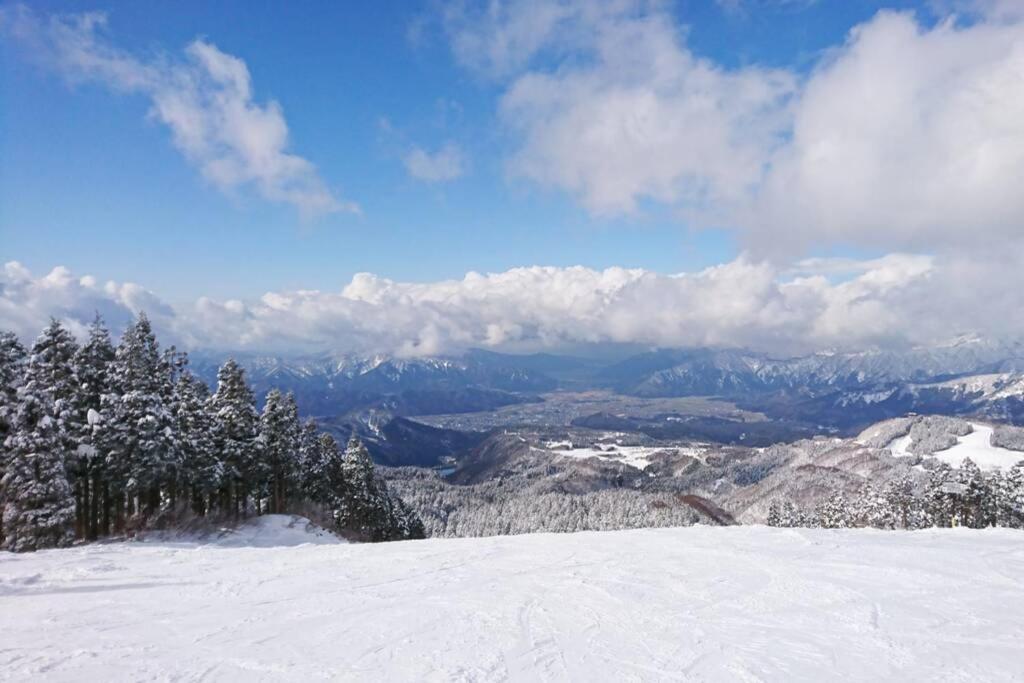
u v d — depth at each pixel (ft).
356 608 34.65
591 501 391.86
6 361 92.07
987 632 26.91
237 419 127.03
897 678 21.97
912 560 41.68
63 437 89.66
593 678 22.76
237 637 29.78
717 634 27.63
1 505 88.17
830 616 29.76
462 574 42.98
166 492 116.88
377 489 201.87
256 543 105.50
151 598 39.27
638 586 37.14
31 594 41.55
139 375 103.14
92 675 24.89
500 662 24.84
